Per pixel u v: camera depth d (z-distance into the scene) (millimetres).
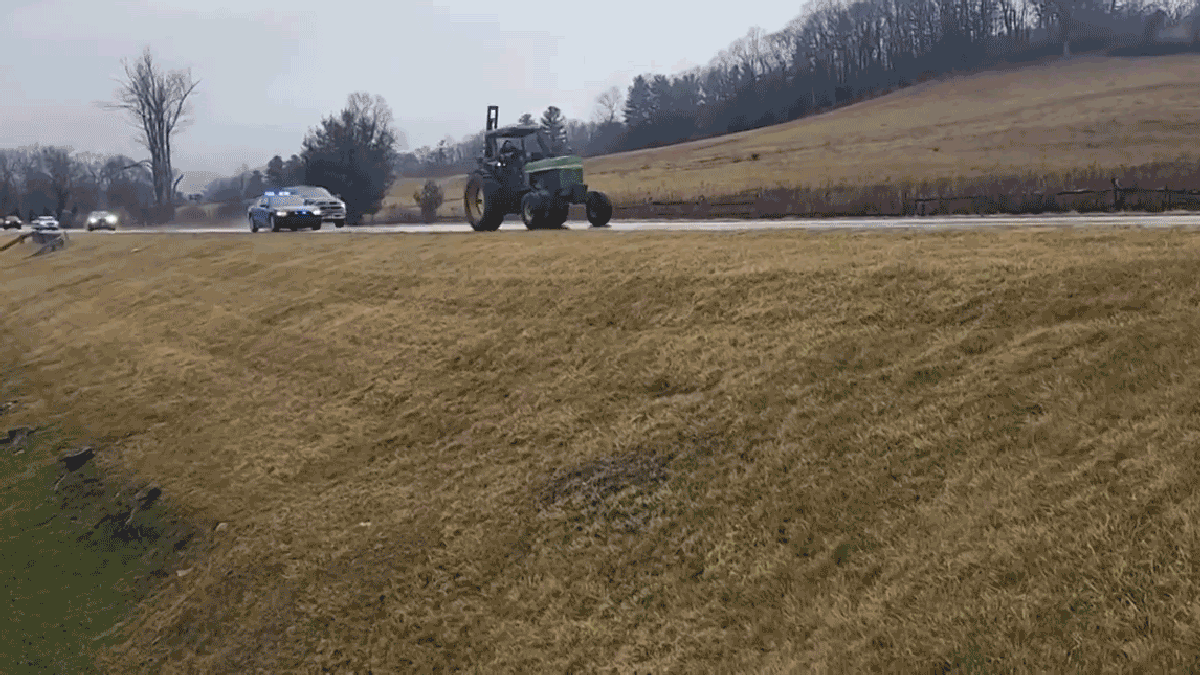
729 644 6148
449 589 8258
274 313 19078
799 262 12477
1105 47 121625
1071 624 4836
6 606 10727
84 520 12508
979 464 6602
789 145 76438
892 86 129000
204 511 11500
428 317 15594
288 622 8664
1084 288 8719
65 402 17828
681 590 6938
